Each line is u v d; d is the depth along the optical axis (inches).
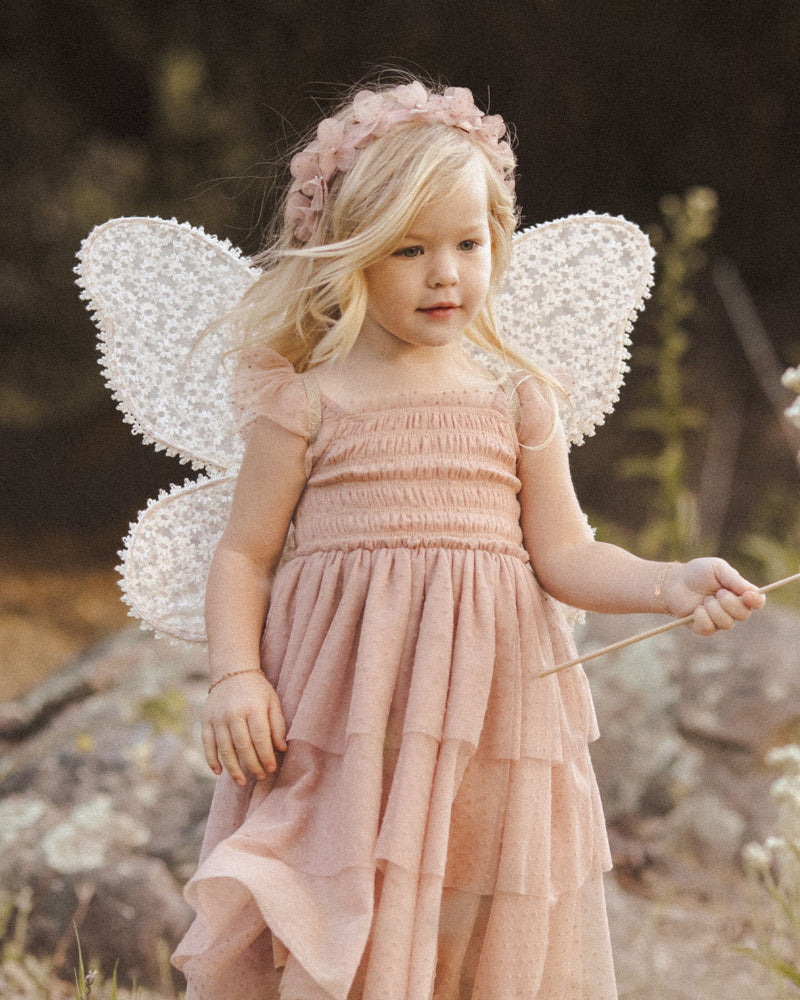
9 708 139.8
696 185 328.5
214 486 95.5
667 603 86.6
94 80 307.3
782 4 315.0
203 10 309.6
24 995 111.4
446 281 87.2
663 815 131.2
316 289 90.4
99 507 297.7
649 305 308.0
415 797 85.1
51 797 122.5
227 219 289.9
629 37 318.7
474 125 89.1
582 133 326.6
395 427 88.8
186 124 293.6
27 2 300.4
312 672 87.1
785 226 325.4
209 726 88.0
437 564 87.8
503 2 316.2
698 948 119.6
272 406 89.5
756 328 297.4
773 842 103.7
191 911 116.1
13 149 289.9
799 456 90.0
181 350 96.3
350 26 311.9
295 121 305.7
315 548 89.0
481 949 87.5
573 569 89.7
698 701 136.6
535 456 90.9
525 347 96.5
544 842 87.2
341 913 84.3
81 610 251.9
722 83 321.4
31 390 287.3
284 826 85.6
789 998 110.9
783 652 139.7
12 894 116.9
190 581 95.1
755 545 217.3
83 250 95.8
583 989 90.1
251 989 87.7
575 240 97.0
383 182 87.3
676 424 178.5
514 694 87.6
